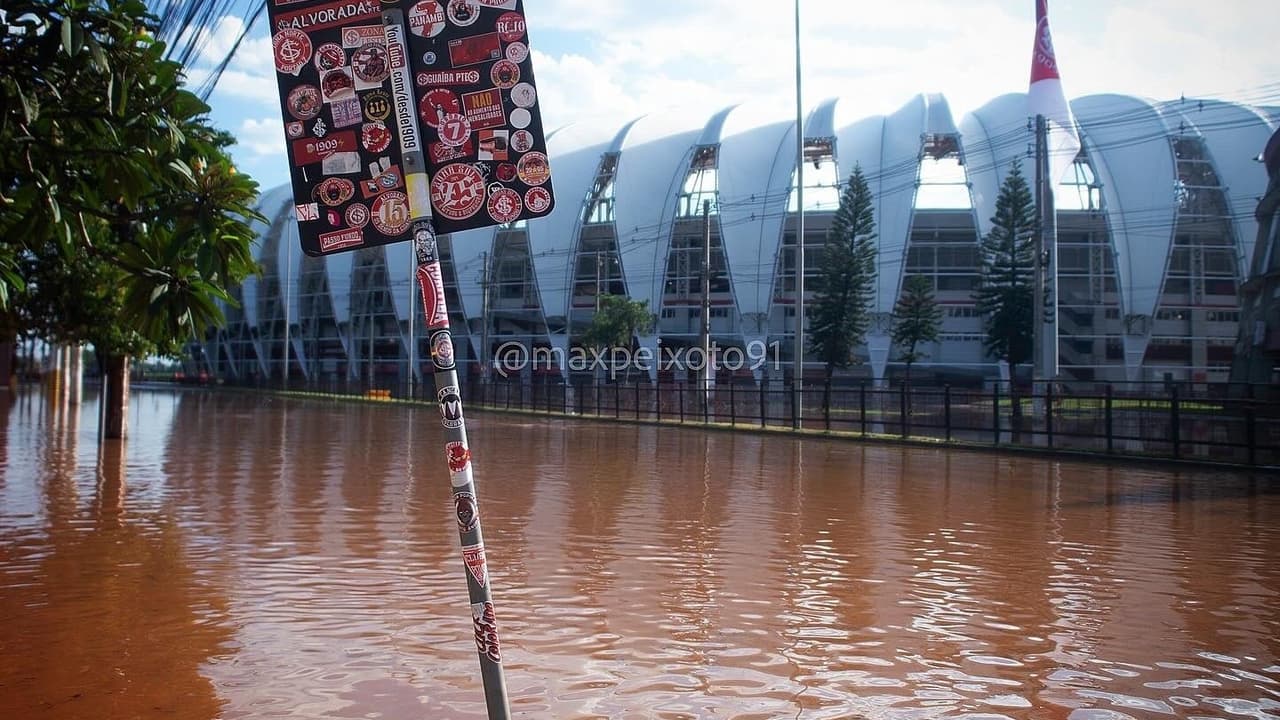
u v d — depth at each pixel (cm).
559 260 6994
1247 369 3175
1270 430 1800
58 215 576
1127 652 599
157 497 1305
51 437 2430
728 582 796
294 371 9131
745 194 6388
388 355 8138
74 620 666
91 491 1365
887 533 1049
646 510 1212
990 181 6166
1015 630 650
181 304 602
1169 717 484
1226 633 645
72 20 539
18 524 1075
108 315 2002
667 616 683
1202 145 6056
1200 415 1962
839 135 6438
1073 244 5991
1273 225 3108
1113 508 1272
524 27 334
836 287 5169
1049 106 4269
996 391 2344
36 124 594
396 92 328
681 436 2828
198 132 645
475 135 332
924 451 2291
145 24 604
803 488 1474
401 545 957
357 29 338
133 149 588
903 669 561
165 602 719
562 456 2047
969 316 6150
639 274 6681
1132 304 5997
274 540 983
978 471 1783
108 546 945
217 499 1289
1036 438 2389
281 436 2588
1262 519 1179
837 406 2995
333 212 335
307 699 505
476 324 7469
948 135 6150
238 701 501
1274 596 759
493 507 1226
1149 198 5969
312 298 8794
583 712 486
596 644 611
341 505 1238
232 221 600
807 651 598
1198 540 1021
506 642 615
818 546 966
